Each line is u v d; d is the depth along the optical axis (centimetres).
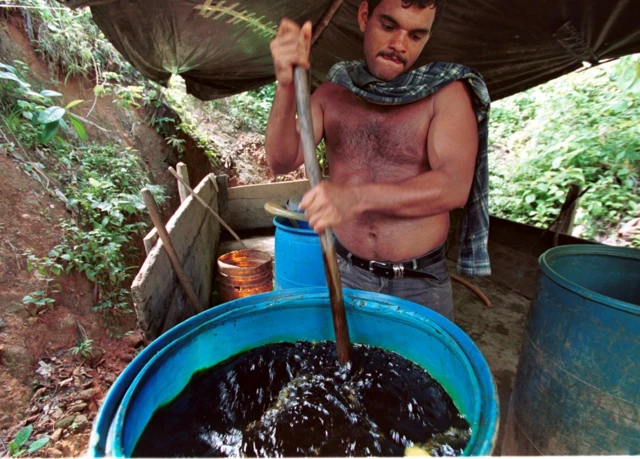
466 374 74
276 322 103
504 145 469
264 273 253
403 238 119
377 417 80
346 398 85
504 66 243
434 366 88
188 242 234
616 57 220
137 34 181
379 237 120
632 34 194
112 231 267
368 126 115
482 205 123
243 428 78
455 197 93
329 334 106
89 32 391
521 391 120
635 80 353
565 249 126
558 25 193
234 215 435
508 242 293
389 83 110
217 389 87
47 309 200
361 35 224
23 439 156
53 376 183
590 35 199
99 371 197
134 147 378
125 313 234
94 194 276
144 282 144
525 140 452
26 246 211
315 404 84
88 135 329
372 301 100
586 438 99
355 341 104
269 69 277
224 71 261
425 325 90
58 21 357
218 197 413
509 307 265
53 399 175
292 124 108
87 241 242
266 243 400
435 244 122
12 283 195
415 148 110
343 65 123
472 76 102
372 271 124
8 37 304
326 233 85
